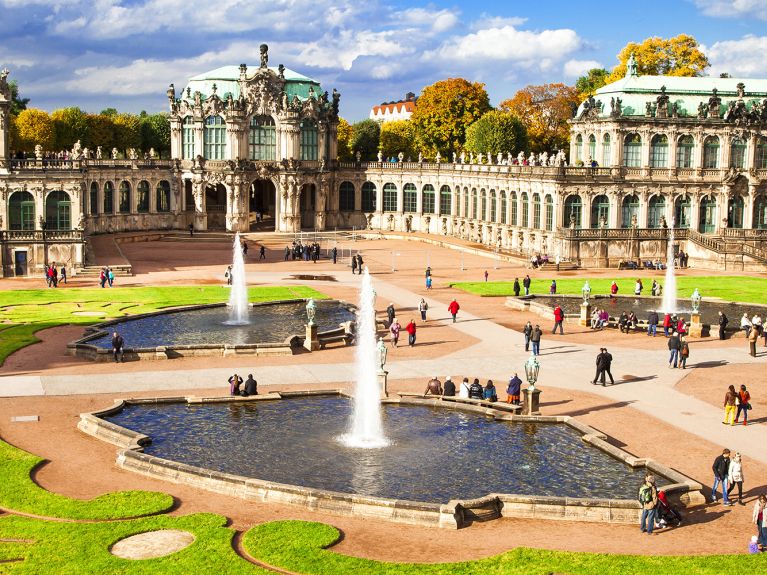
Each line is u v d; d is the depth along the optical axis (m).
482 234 176.00
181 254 157.88
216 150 187.88
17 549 42.69
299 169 190.75
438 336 92.12
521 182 160.75
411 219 196.50
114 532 44.53
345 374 77.12
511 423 63.28
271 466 54.84
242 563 41.59
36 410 65.75
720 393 71.94
